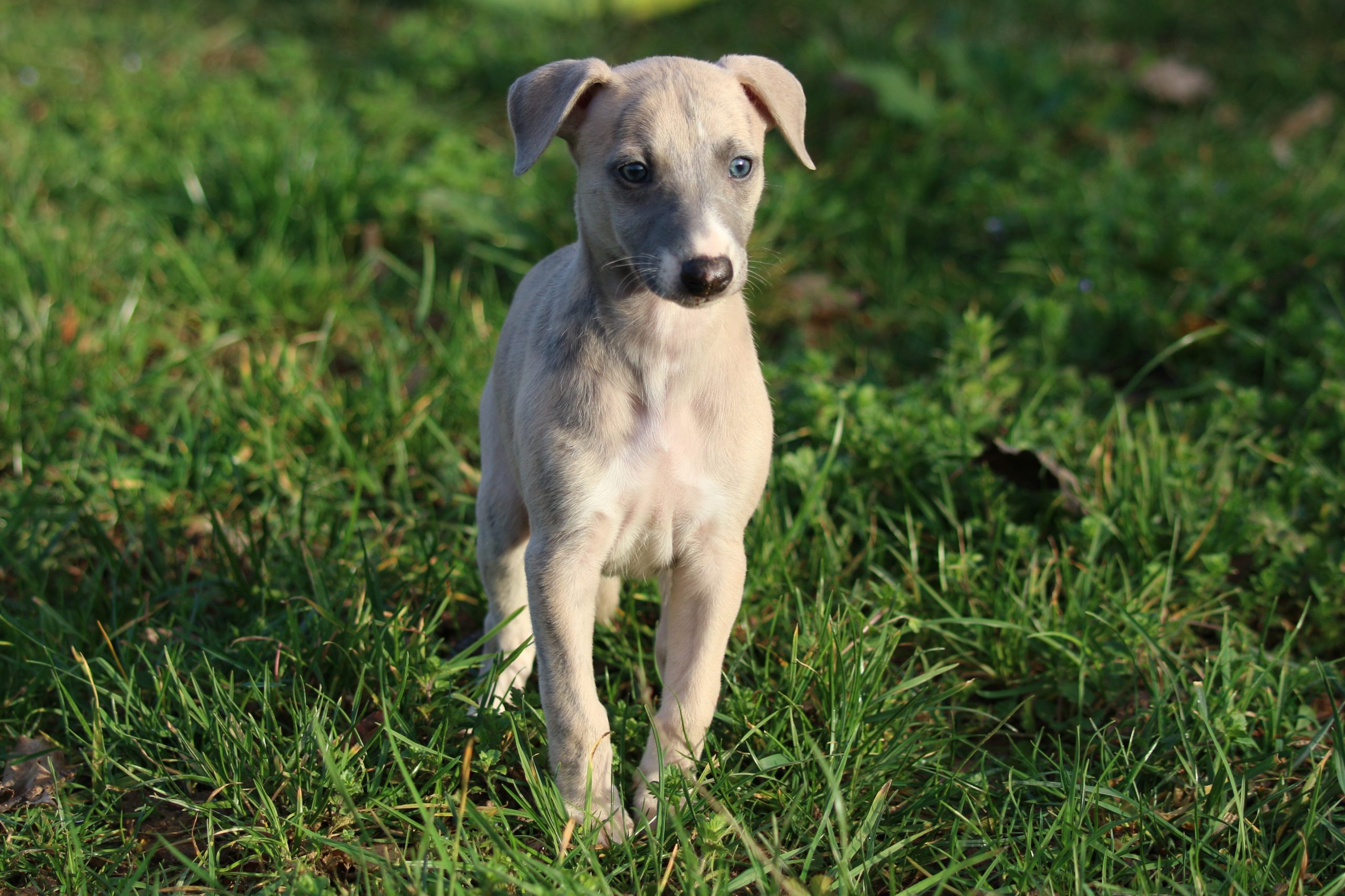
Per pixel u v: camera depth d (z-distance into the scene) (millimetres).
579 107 3484
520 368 3605
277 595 4055
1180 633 4090
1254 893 2947
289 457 4855
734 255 3125
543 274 3834
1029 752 3668
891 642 3727
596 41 9375
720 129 3266
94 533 4234
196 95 7984
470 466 5016
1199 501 4484
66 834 3184
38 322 5508
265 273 5945
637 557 3508
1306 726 3621
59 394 5090
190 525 4637
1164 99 8352
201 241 6184
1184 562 4262
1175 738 3455
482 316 5664
